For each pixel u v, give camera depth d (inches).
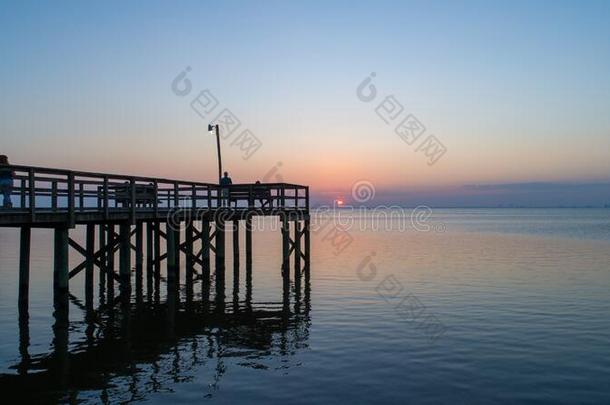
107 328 586.6
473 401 386.6
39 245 1659.7
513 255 1421.0
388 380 427.2
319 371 447.5
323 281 940.6
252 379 427.5
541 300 751.7
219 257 958.4
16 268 1054.4
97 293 804.0
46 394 390.0
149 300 753.6
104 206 665.6
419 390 406.9
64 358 474.3
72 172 604.7
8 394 388.8
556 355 492.4
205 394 396.2
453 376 436.8
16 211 524.1
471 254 1460.4
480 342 535.8
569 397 394.3
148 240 909.8
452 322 619.8
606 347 518.3
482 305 718.5
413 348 514.6
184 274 1015.6
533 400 388.8
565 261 1259.2
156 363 464.4
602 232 2652.6
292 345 524.4
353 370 450.6
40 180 562.3
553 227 3393.2
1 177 530.6
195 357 482.9
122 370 444.1
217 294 804.0
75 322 611.8
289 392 401.7
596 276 995.3
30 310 657.6
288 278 971.9
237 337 553.0
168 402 380.5
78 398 383.6
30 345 513.3
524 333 569.9
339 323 616.1
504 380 427.5
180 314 662.5
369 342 535.8
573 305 715.4
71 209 603.5
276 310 689.0
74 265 1125.1
